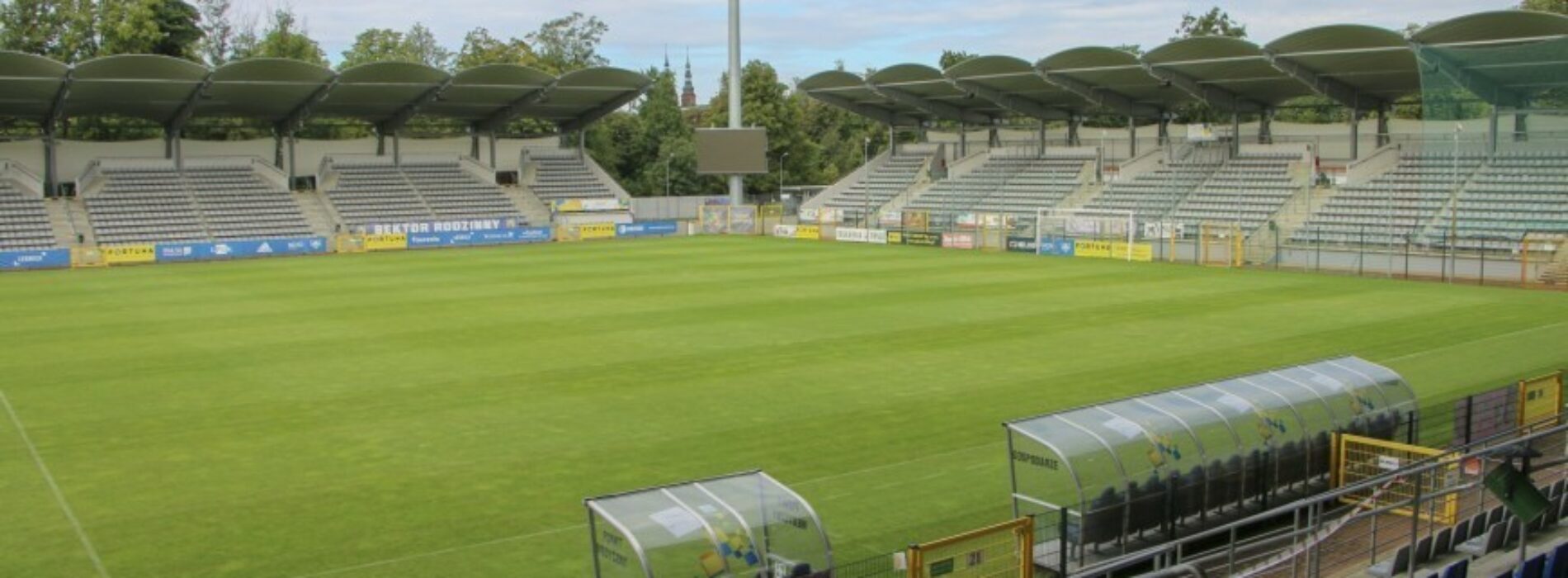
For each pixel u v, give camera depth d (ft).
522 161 331.36
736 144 318.86
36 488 79.82
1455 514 66.28
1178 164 285.64
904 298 171.22
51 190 273.75
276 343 135.44
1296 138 278.87
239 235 273.95
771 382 111.34
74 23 327.88
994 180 314.96
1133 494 64.49
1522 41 191.52
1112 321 147.13
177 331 145.18
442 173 318.45
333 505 75.66
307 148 311.88
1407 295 170.91
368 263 234.17
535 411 100.48
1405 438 78.59
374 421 97.40
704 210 311.27
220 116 292.40
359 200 299.99
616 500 54.39
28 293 188.34
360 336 139.54
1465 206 206.90
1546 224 195.00
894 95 301.63
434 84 276.62
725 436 92.07
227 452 88.33
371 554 67.05
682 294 178.19
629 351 128.06
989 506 74.74
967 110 321.93
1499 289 177.37
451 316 155.74
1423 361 119.55
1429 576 51.78
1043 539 63.67
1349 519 60.49
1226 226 245.04
